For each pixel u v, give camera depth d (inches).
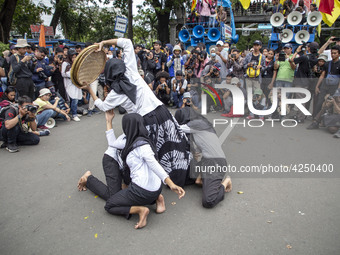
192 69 306.7
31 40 499.5
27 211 114.2
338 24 877.8
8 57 269.1
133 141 103.6
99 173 147.1
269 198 118.4
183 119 132.8
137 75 124.2
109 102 120.5
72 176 144.1
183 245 92.4
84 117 266.4
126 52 123.1
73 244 94.3
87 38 1053.2
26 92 227.5
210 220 105.4
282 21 385.1
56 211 113.9
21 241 96.3
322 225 99.9
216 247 90.9
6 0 472.4
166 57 327.0
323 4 241.0
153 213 111.5
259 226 100.7
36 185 135.4
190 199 121.0
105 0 713.6
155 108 120.6
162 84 280.8
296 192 122.0
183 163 123.0
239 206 113.8
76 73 117.4
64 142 195.6
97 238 97.1
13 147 178.7
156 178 105.3
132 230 101.0
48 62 300.8
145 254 88.7
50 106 219.5
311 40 385.7
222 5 450.9
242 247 90.4
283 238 94.0
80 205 117.8
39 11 764.6
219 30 407.8
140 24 960.3
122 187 126.1
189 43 444.5
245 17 832.3
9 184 136.7
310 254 86.4
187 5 678.5
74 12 962.7
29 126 197.3
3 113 178.7
